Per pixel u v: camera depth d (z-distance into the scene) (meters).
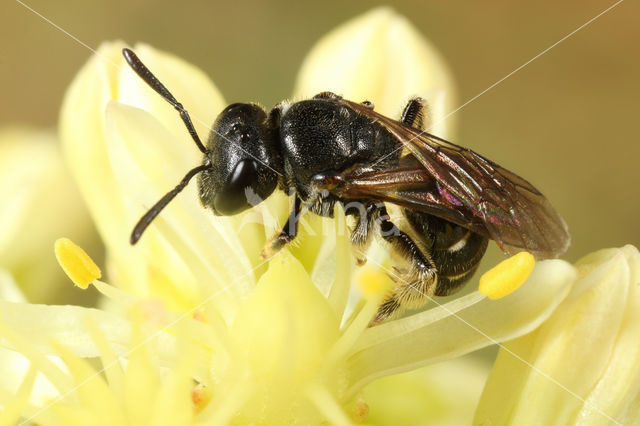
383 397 0.05
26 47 0.08
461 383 0.05
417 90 0.05
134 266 0.05
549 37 0.09
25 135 0.06
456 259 0.05
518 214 0.05
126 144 0.05
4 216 0.05
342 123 0.05
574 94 0.09
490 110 0.09
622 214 0.09
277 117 0.05
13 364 0.05
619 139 0.09
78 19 0.08
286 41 0.09
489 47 0.09
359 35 0.05
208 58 0.09
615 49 0.09
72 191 0.05
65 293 0.05
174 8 0.09
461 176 0.05
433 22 0.09
